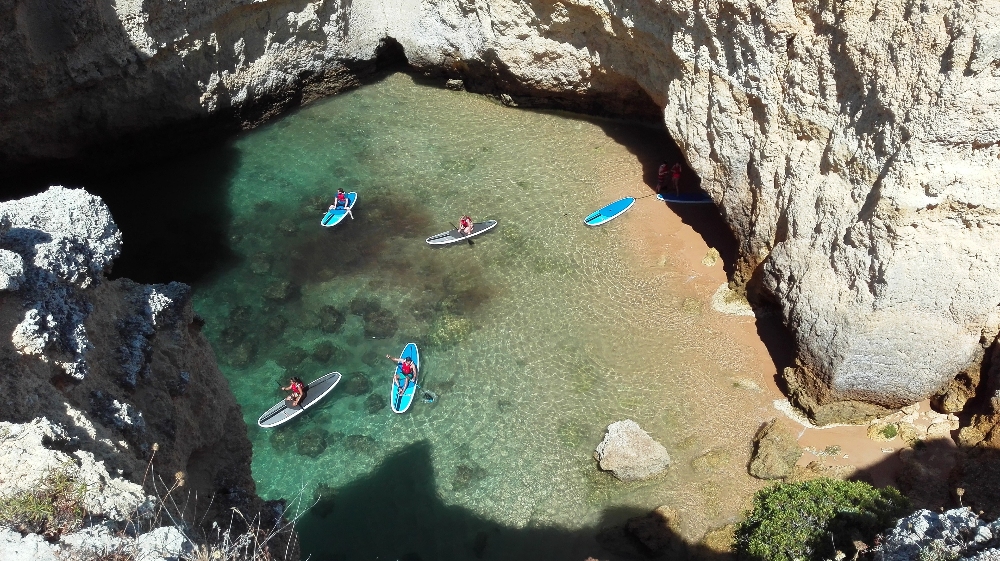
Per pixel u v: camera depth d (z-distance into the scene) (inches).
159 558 319.6
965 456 731.4
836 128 761.6
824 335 778.2
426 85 1358.3
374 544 747.4
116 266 1037.2
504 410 855.7
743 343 900.6
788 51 790.5
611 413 841.5
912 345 737.6
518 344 924.0
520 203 1114.7
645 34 1006.4
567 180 1151.0
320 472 810.2
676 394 853.8
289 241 1075.3
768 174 863.7
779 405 832.3
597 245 1043.3
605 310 955.3
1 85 995.3
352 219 1103.0
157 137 1168.2
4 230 476.1
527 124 1263.5
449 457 816.3
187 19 1093.8
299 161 1208.2
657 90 1062.4
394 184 1161.4
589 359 900.6
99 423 446.3
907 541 402.9
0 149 1050.1
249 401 879.1
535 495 777.6
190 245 1072.2
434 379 891.4
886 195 694.5
